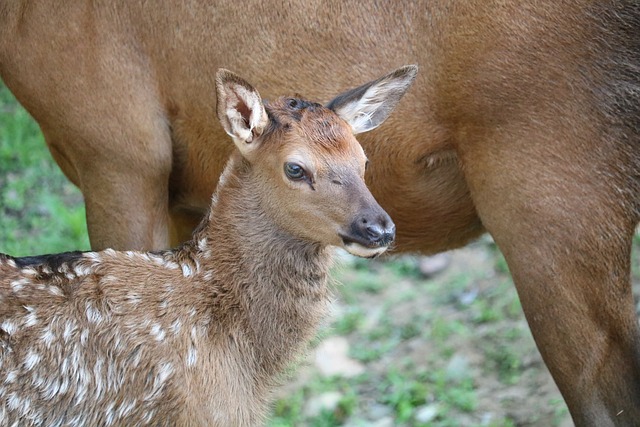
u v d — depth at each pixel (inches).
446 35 347.9
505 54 342.6
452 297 596.7
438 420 498.3
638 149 342.6
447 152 361.4
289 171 319.6
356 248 313.7
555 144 343.0
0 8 379.6
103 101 376.2
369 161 364.8
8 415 309.0
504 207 351.3
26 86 383.6
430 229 384.5
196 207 409.4
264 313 335.9
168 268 331.6
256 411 342.6
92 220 389.7
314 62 361.7
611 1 337.4
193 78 374.3
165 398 319.6
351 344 566.3
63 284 319.3
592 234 344.8
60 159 404.5
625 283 351.3
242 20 364.8
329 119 324.8
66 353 313.6
